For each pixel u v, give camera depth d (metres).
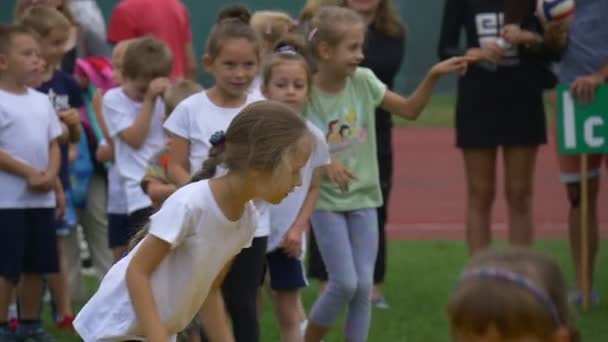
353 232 22.41
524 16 28.06
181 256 15.51
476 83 28.53
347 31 22.14
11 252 23.88
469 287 8.80
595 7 27.88
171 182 21.91
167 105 23.67
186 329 20.05
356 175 22.50
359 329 22.23
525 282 8.74
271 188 15.17
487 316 8.70
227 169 15.99
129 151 25.31
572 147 27.83
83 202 29.03
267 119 15.05
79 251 29.38
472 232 29.41
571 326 9.09
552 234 41.16
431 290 30.84
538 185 53.94
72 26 29.72
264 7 78.06
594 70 27.88
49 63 26.67
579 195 28.61
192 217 15.21
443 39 29.72
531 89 28.44
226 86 21.20
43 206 24.34
